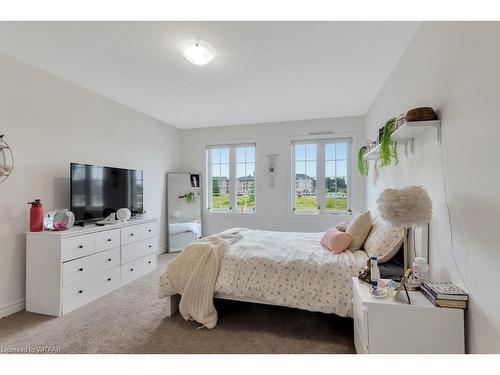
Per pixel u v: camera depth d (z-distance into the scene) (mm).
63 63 2539
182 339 1976
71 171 2799
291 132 4711
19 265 2465
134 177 3789
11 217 2418
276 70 2684
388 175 2865
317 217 4582
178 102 3711
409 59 2174
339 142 4508
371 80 2945
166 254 4641
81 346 1887
